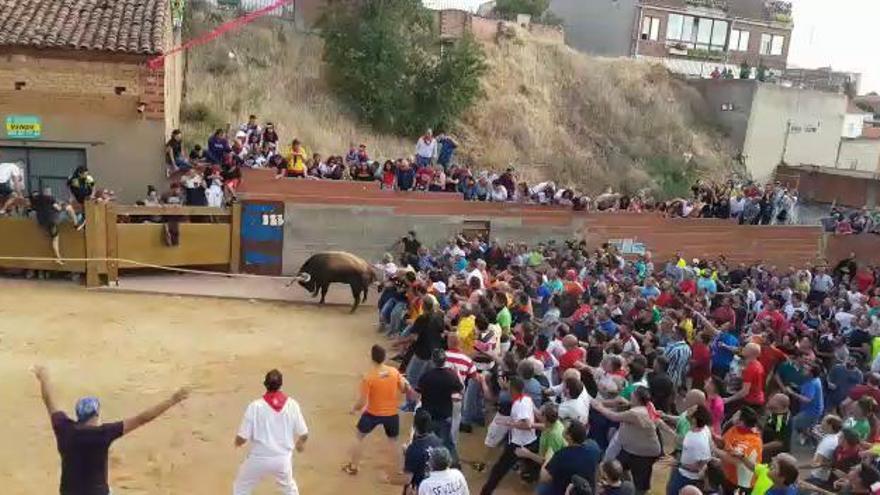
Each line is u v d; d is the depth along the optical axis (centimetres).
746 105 4050
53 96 1931
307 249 2089
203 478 1019
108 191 1908
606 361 1035
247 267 2031
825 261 3014
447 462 740
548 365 1149
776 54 5300
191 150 2472
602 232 2567
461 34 3578
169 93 2212
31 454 1039
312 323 1725
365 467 1082
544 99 3816
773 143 4122
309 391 1338
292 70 3297
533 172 3419
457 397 1018
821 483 941
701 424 883
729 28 5038
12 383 1253
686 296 1719
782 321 1561
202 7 3344
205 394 1280
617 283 1834
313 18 3541
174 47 2411
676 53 4891
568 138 3706
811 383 1231
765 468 863
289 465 855
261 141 2400
